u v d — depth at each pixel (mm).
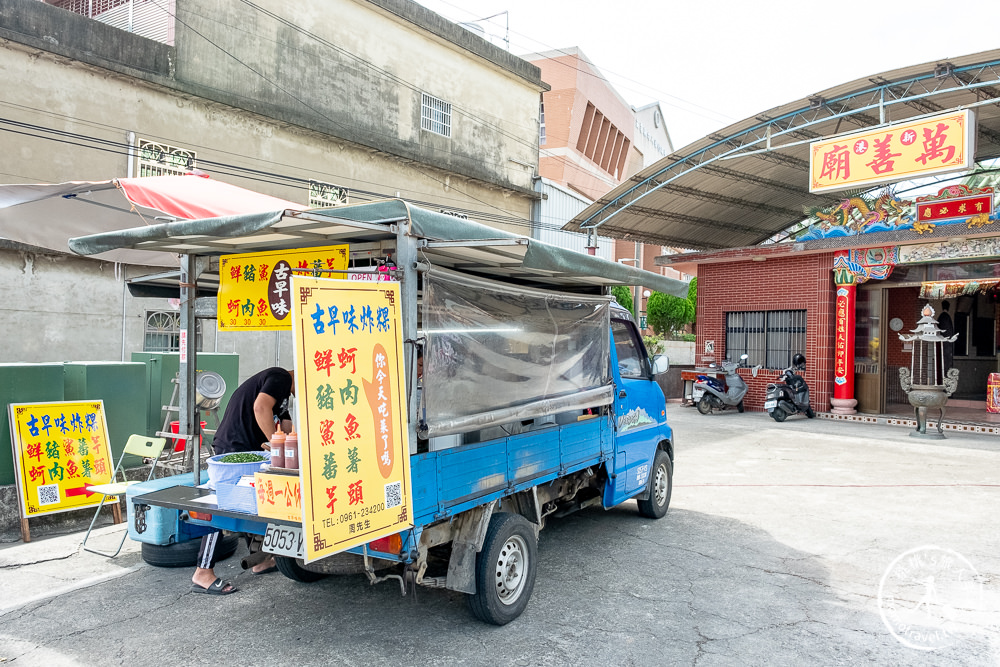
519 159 20031
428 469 3639
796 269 14578
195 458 4785
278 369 4656
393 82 15906
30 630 3965
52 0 13477
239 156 12688
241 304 4324
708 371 15477
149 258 6887
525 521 4289
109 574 4918
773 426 12984
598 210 13945
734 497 7383
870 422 13406
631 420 6082
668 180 12797
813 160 10508
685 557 5348
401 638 3873
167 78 11352
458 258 4375
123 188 5348
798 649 3752
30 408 5852
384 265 3723
